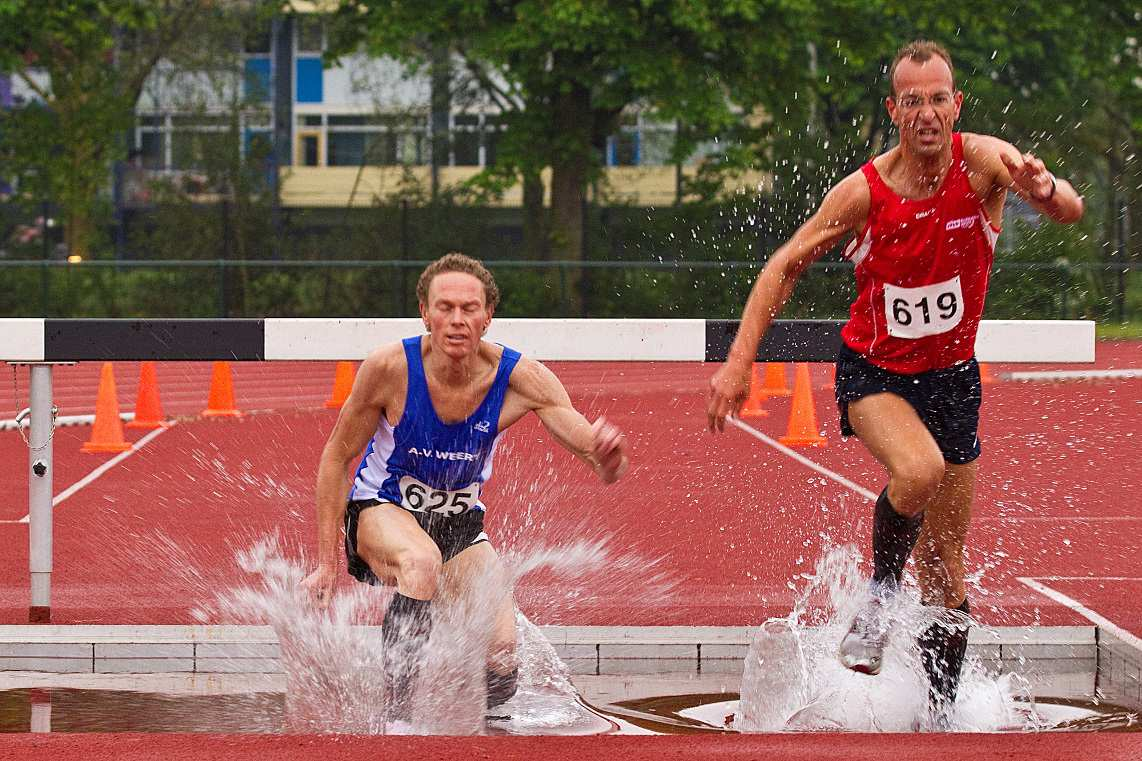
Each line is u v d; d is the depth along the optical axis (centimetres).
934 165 1290
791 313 6106
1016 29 8562
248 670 1498
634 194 9281
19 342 1652
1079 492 2841
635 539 2259
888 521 1326
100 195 9744
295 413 4659
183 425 4234
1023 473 3105
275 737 1112
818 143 6919
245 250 9225
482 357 1286
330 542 1309
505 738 1111
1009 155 1230
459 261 1259
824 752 1071
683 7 7225
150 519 2489
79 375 6247
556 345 1644
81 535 2325
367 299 8400
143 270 8356
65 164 9012
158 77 9731
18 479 3131
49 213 9700
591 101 8525
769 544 2217
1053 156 6969
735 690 1420
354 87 9856
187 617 1689
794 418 3634
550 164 8462
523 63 7981
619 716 1316
